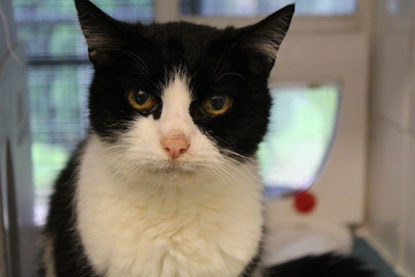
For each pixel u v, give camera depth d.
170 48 1.07
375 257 1.73
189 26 1.17
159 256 1.11
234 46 1.08
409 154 1.57
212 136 1.06
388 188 1.73
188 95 1.05
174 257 1.12
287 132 1.88
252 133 1.14
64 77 1.81
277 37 1.13
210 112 1.08
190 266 1.13
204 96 1.06
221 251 1.15
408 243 1.60
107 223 1.10
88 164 1.17
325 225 1.89
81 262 1.14
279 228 1.87
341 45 1.74
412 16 1.51
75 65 1.80
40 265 1.44
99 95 1.11
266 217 1.34
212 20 1.80
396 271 1.64
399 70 1.61
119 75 1.08
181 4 1.81
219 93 1.07
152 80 1.05
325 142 1.88
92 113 1.14
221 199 1.14
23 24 1.74
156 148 1.01
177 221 1.11
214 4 1.83
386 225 1.75
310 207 1.88
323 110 1.85
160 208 1.10
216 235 1.14
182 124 1.02
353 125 1.82
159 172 1.03
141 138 1.03
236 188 1.16
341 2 1.84
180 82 1.05
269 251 1.66
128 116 1.07
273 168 1.91
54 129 1.86
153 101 1.07
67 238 1.18
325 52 1.74
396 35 1.62
